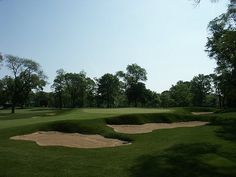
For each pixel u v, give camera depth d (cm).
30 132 2811
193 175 1516
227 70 6300
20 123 3347
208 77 13412
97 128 3108
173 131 3134
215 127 3444
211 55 6181
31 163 1638
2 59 9000
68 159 1784
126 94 13412
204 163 1722
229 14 3731
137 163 1711
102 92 13838
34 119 3941
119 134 2889
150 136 2828
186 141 2403
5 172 1473
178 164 1694
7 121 3706
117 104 14175
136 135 2891
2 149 1973
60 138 2675
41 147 2238
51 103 15400
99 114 4072
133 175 1493
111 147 2302
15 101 9675
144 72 13288
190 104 13712
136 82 13225
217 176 1513
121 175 1491
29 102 15325
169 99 14088
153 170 1579
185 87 13975
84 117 3628
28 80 9688
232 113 5288
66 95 13762
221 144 2277
